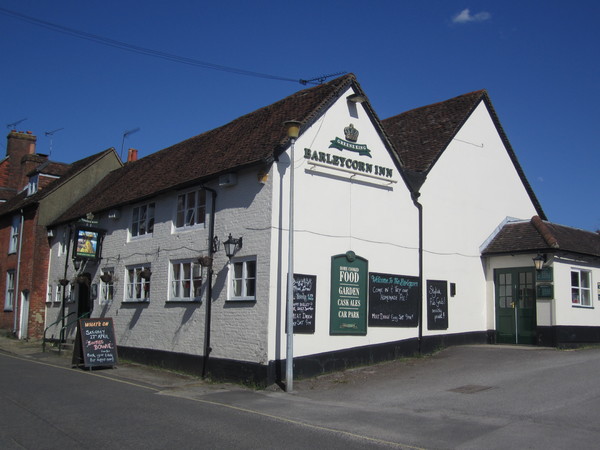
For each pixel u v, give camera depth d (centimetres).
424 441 768
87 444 755
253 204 1359
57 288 2328
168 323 1590
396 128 2125
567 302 1692
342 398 1112
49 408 994
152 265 1711
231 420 905
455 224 1803
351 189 1495
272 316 1276
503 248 1817
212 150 1716
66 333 2173
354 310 1453
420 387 1174
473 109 1956
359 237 1495
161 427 852
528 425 833
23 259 2473
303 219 1368
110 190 2219
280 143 1328
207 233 1495
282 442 765
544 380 1153
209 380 1367
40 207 2444
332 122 1468
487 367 1355
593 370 1234
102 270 1981
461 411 945
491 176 1986
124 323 1797
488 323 1844
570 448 716
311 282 1361
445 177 1802
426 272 1677
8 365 1617
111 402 1062
